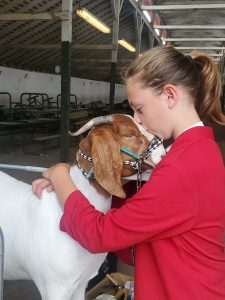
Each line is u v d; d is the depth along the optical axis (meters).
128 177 1.18
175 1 11.48
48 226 1.31
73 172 1.27
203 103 1.03
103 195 1.28
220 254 0.97
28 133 10.47
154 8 10.98
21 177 5.50
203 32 16.14
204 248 0.93
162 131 1.00
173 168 0.90
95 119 1.19
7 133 7.77
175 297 0.93
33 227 1.37
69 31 6.36
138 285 1.03
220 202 0.93
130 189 1.31
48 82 13.66
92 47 11.16
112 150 1.11
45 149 8.17
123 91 22.91
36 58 12.53
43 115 10.21
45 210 1.33
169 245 0.94
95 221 0.98
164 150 1.14
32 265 1.39
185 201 0.89
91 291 2.06
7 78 11.24
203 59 1.04
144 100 0.97
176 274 0.93
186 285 0.92
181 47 18.70
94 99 18.48
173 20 14.35
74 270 1.31
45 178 1.39
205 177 0.90
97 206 1.27
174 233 0.92
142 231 0.92
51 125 9.88
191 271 0.92
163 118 0.97
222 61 15.20
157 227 0.91
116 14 10.62
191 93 0.97
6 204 1.54
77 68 16.27
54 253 1.29
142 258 1.02
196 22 14.41
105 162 1.10
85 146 1.23
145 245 1.01
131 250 1.18
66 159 6.62
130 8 11.91
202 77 1.02
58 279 1.32
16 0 8.48
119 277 2.22
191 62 0.98
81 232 1.00
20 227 1.43
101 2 10.62
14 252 1.47
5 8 8.68
